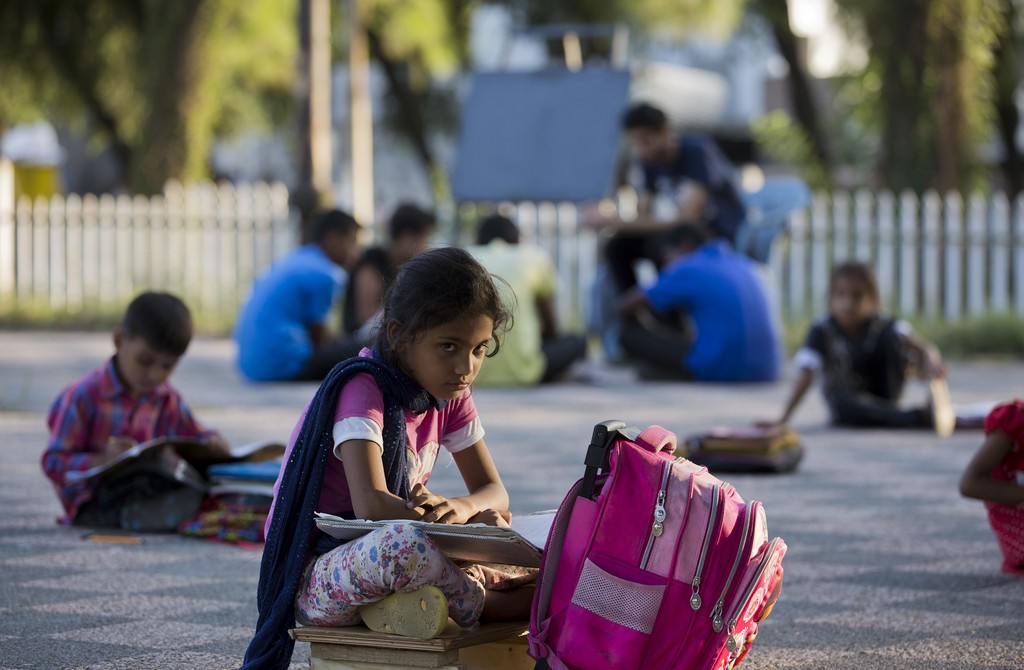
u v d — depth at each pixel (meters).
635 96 37.88
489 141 22.94
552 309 17.14
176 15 26.86
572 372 18.02
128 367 8.09
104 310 25.59
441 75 37.72
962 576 7.14
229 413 13.57
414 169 44.03
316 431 4.76
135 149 27.27
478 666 4.95
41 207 26.86
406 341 4.73
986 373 19.03
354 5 26.70
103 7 32.00
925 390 17.02
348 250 16.73
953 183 23.92
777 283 23.84
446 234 26.00
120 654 5.57
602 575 4.45
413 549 4.48
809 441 12.47
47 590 6.70
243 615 6.23
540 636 4.51
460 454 5.21
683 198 18.72
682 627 4.40
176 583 6.86
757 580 4.44
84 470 8.05
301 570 4.72
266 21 28.72
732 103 51.38
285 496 4.77
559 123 22.81
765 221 22.34
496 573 5.02
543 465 10.66
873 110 24.47
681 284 17.42
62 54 32.59
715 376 17.39
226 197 26.11
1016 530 7.09
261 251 26.06
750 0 34.19
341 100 42.31
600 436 4.56
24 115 37.41
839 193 31.73
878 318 13.37
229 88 33.25
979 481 7.03
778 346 17.70
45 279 26.86
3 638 5.81
